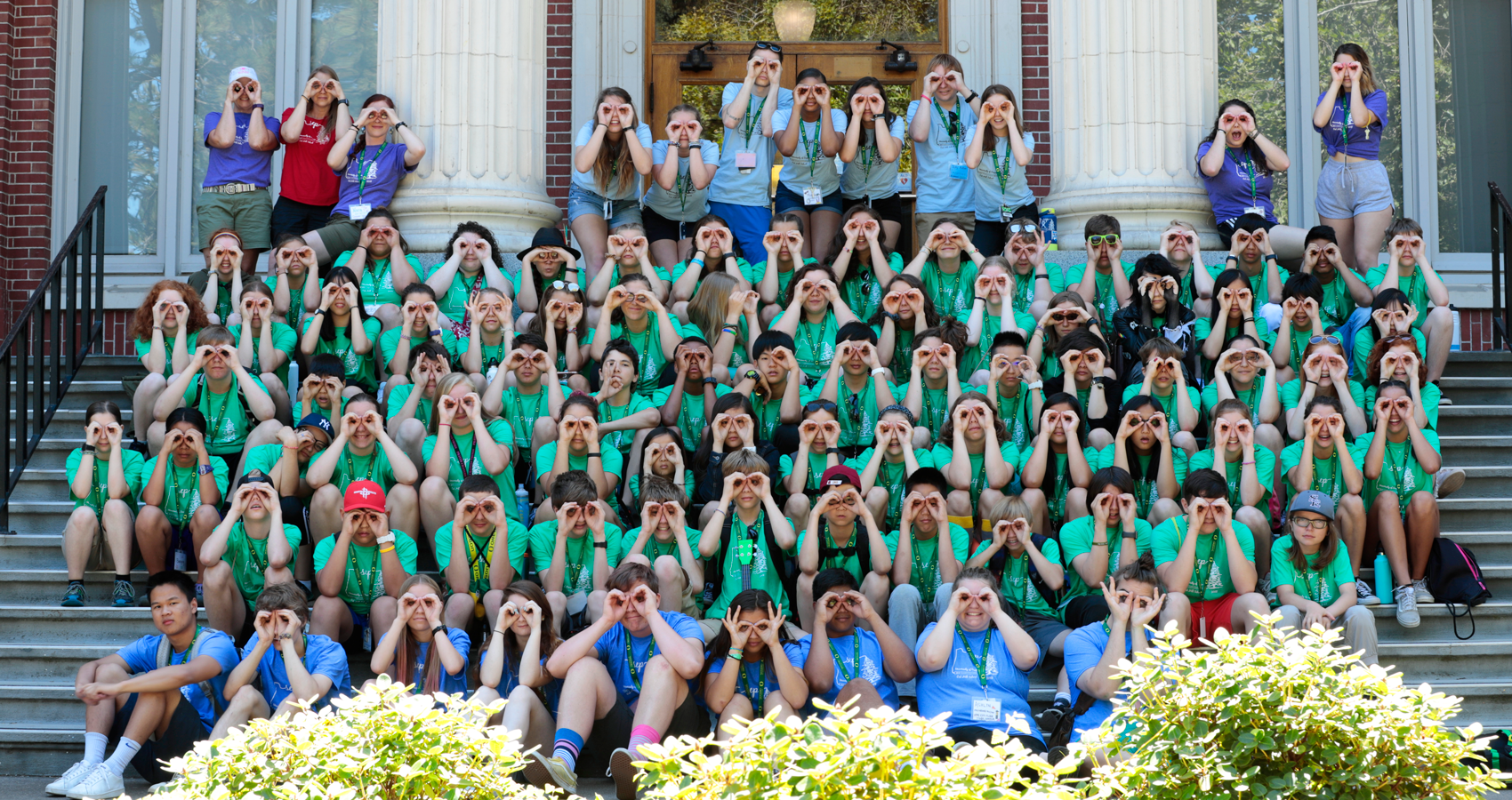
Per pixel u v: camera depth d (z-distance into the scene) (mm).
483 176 8430
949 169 8336
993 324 7461
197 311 7227
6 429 6895
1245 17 10297
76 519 6273
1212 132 8492
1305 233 8078
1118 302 7637
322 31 10367
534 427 6672
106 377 8242
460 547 5777
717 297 7301
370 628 5820
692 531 6125
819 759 2977
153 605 5289
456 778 3271
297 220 8617
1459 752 3342
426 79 8477
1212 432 6711
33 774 5648
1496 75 10258
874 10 10266
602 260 8211
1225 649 3521
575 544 5926
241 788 3217
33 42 10203
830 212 8258
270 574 5832
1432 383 7523
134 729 5176
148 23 10438
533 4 8727
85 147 10367
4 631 6184
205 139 8742
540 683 5238
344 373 6922
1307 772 3312
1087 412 6918
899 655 5477
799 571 6051
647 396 7090
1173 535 5973
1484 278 10102
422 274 8172
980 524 6297
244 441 6812
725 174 8398
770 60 8258
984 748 3055
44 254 10094
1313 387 6750
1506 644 6008
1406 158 10195
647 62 10234
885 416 6305
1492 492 7238
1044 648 5891
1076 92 8641
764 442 6648
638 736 5062
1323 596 5949
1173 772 3398
